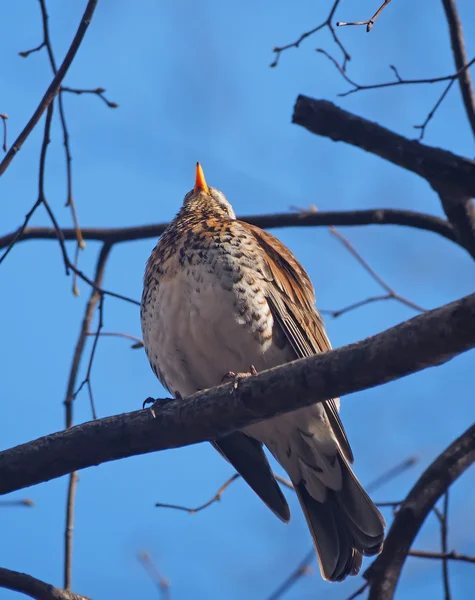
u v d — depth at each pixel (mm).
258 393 8086
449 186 10773
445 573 10000
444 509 10523
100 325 10703
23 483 8594
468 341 7027
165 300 10820
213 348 10734
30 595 8383
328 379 7746
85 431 8547
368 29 8875
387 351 7383
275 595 11188
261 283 10781
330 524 10523
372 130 10766
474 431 10250
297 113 10992
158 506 11180
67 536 10398
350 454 10625
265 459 10992
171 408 8477
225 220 11664
